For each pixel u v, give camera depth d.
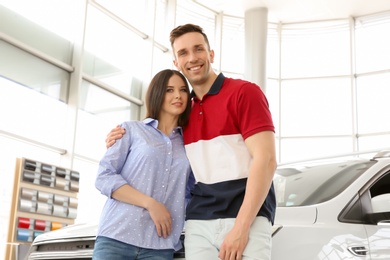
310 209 2.57
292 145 12.33
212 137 2.04
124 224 2.00
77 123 8.18
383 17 12.02
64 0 8.30
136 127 2.16
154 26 10.27
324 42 12.56
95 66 8.96
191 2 11.82
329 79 12.38
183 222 2.13
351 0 11.54
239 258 1.81
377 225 2.62
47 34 7.96
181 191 2.13
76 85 8.20
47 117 7.86
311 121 12.33
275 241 2.33
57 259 2.44
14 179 6.08
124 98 9.50
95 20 9.00
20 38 7.48
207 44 2.19
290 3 11.68
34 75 7.66
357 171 2.89
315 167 3.21
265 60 11.68
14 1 7.42
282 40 12.80
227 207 1.92
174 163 2.13
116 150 2.10
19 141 7.32
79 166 8.41
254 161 1.91
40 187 6.30
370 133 11.80
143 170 2.09
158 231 2.01
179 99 2.15
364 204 2.67
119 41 9.59
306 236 2.39
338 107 12.20
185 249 2.00
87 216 8.40
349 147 11.95
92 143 8.68
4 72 7.18
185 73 2.15
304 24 12.58
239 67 12.61
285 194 2.91
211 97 2.09
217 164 2.00
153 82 2.21
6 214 7.00
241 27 12.69
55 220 6.47
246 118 1.97
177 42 2.16
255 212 1.83
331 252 2.39
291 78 12.59
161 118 2.22
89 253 2.34
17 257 4.80
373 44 12.12
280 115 12.46
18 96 7.39
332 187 2.79
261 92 2.04
